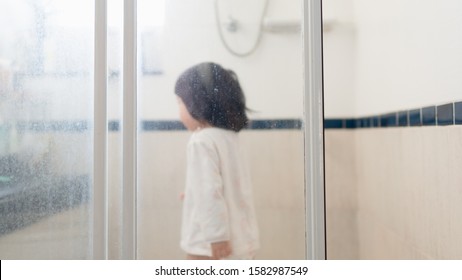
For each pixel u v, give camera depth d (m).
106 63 0.77
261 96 0.83
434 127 0.80
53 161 0.78
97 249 0.77
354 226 1.43
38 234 0.78
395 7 1.02
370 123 1.27
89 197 0.77
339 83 1.41
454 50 0.70
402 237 1.01
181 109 0.83
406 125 0.96
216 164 0.84
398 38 1.00
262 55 0.83
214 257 0.83
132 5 0.78
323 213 0.79
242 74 0.84
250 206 0.84
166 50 0.82
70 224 0.78
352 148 1.43
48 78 0.78
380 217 1.20
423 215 0.87
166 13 0.82
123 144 0.78
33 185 0.78
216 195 0.83
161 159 0.82
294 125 0.82
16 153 0.78
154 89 0.82
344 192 1.43
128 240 0.78
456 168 0.71
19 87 0.78
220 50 0.84
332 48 1.40
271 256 0.83
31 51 0.78
